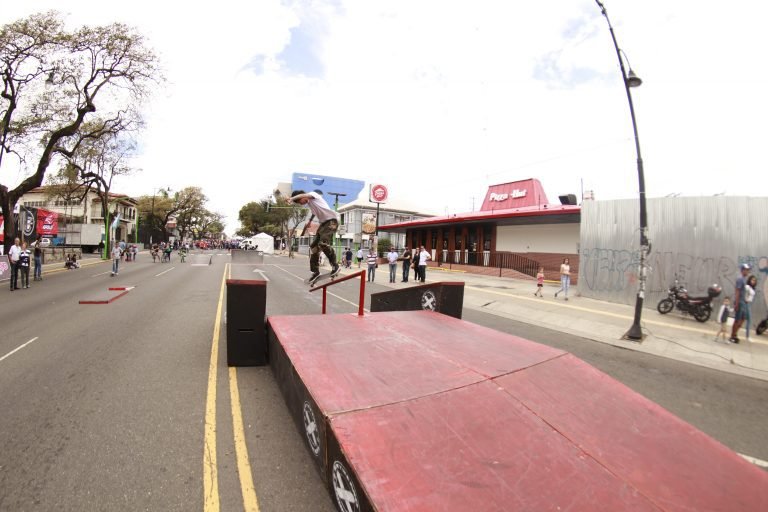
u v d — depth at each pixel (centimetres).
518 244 2253
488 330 506
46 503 255
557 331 928
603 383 348
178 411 396
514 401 295
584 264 1335
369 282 1866
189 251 6106
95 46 1758
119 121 2266
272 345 497
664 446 262
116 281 1609
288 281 1783
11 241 1756
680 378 607
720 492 223
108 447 326
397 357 375
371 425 241
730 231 1011
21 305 1006
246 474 294
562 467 227
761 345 805
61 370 510
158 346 630
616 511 198
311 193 583
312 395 279
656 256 1138
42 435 343
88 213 5134
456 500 190
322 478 257
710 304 985
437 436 240
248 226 7394
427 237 3072
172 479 285
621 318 1030
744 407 494
